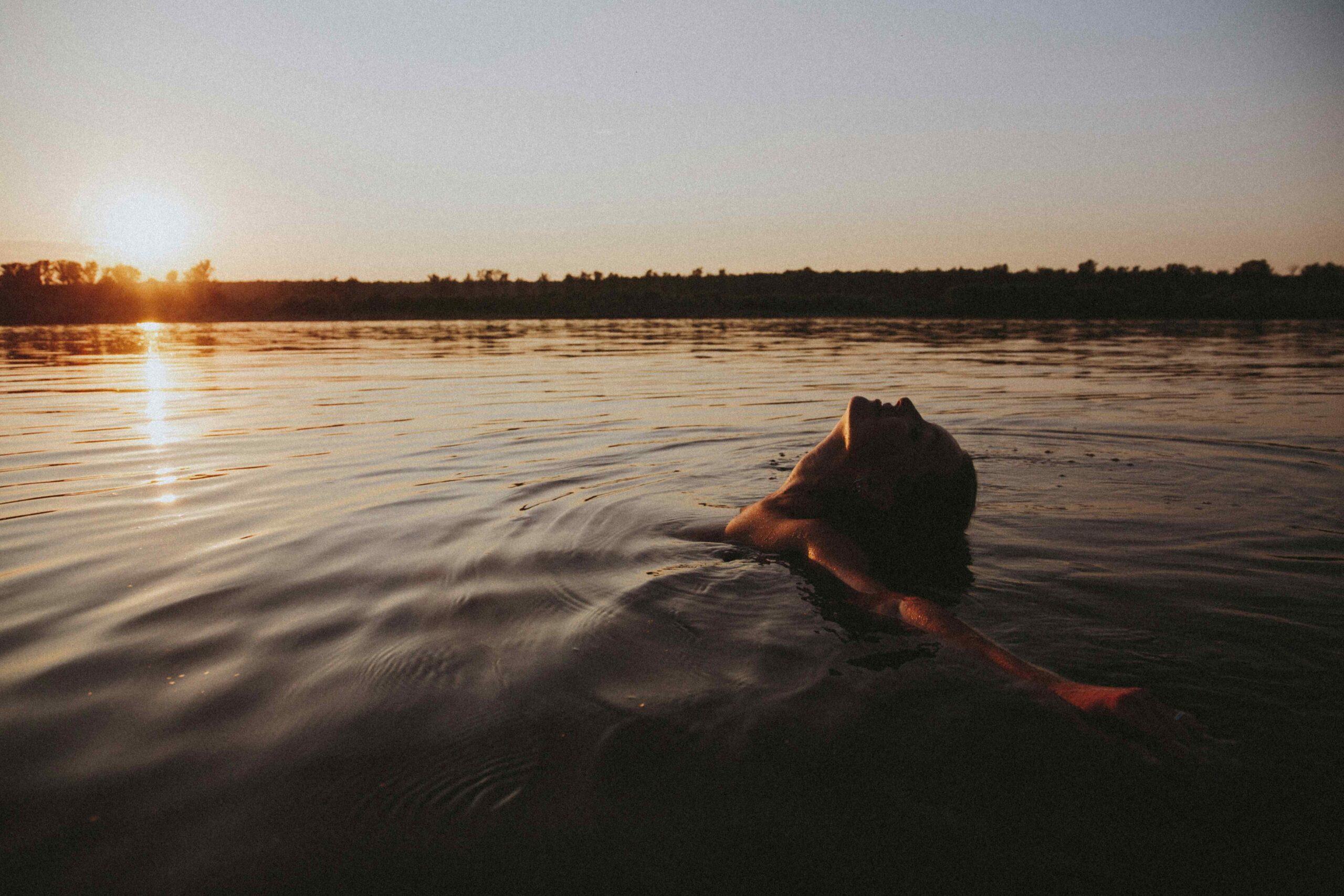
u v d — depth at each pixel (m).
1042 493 3.67
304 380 9.78
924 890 1.22
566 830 1.36
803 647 2.03
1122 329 21.58
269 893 1.22
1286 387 8.05
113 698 1.81
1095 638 2.05
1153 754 1.54
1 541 3.06
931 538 2.97
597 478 4.11
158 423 6.21
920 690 1.80
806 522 2.84
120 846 1.31
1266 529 3.01
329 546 2.95
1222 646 1.99
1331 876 1.23
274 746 1.61
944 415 6.32
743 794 1.45
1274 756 1.54
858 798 1.43
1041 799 1.43
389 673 1.92
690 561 2.73
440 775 1.51
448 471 4.32
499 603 2.35
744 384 8.95
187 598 2.43
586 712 1.72
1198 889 1.21
